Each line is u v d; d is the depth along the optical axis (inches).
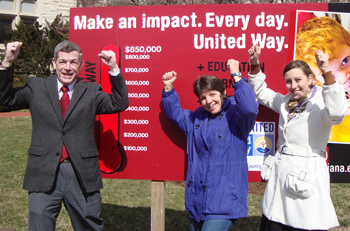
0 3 623.2
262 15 116.5
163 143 120.0
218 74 118.1
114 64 91.9
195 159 96.3
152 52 120.0
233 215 88.3
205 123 96.3
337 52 115.6
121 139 121.3
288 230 92.4
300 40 116.1
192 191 94.3
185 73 119.0
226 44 117.6
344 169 115.7
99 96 98.3
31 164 92.0
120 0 317.1
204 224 89.8
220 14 117.6
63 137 91.9
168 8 118.9
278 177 91.9
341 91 80.9
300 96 90.4
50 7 626.5
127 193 197.2
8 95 90.7
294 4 115.9
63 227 148.5
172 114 105.0
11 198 181.5
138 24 120.5
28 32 516.1
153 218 120.3
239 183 91.8
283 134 93.7
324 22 115.6
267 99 104.1
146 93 120.6
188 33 118.8
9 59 88.4
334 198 187.8
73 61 93.8
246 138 95.8
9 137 331.3
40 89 94.3
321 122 88.0
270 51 116.7
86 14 122.4
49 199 92.0
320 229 84.9
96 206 96.7
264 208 94.7
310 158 88.4
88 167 93.5
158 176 120.0
